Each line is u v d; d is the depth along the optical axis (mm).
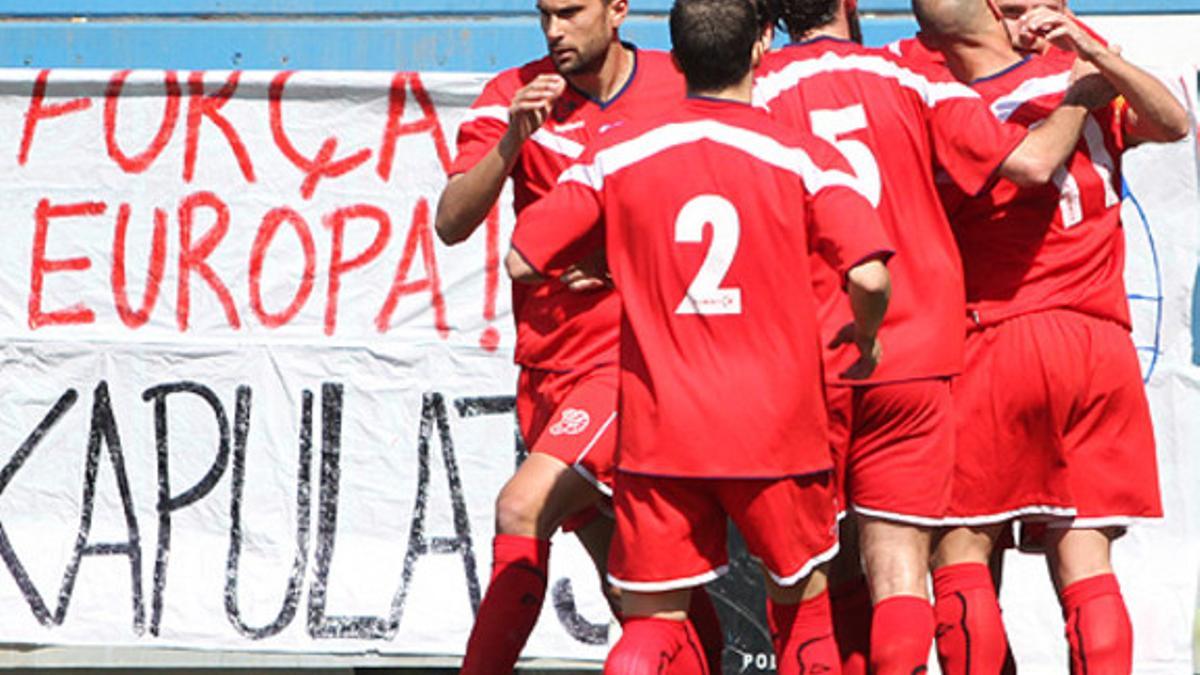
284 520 24922
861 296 17469
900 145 19641
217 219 25203
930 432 19359
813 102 19734
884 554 19422
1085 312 20250
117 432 25109
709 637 22031
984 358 20188
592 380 20359
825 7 20297
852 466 19672
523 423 21297
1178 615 24672
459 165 20625
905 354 19219
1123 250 20797
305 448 24969
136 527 25016
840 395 19203
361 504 24922
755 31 18172
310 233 25156
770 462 17703
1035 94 20469
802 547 18172
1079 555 20438
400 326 25078
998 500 20172
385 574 24859
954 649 20047
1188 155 24672
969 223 20359
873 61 19891
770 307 17734
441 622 24797
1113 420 20406
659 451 17797
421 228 25141
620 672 17953
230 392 25078
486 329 25047
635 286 17938
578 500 20250
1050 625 24734
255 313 25141
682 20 18031
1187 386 24688
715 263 17688
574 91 20484
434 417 24984
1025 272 20203
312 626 24828
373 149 25172
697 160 17750
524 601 19797
